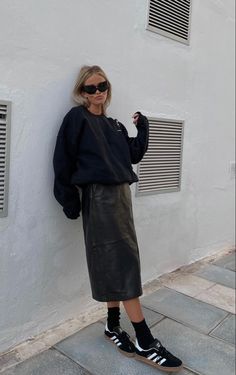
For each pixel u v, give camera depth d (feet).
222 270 13.74
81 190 8.91
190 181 13.39
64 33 8.57
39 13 8.05
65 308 9.68
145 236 11.85
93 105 8.61
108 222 8.10
